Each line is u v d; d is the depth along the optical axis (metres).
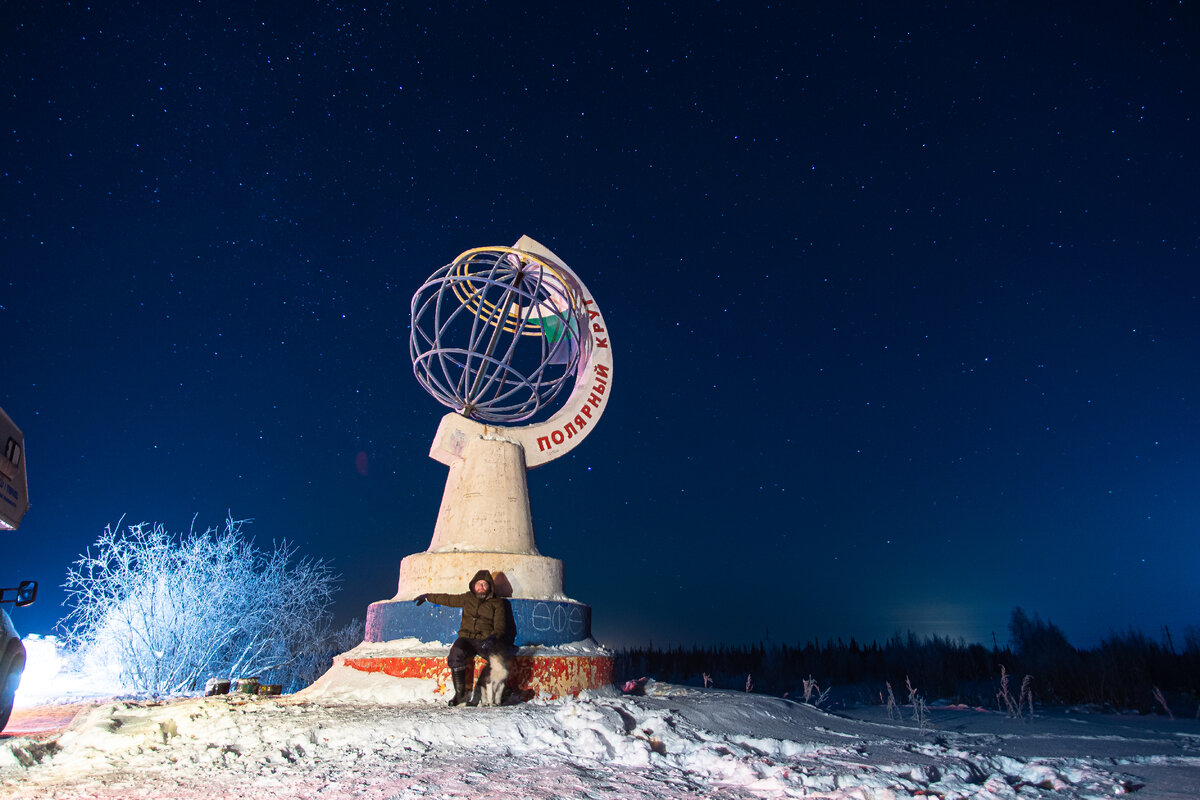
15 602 7.23
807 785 3.86
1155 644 14.17
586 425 9.77
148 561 11.70
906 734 6.46
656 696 7.41
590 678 7.36
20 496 7.88
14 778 4.31
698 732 5.34
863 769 4.30
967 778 4.31
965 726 7.60
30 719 8.61
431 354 9.36
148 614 11.53
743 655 27.83
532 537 8.59
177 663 11.50
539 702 6.63
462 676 6.34
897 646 19.95
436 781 3.96
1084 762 4.89
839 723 6.77
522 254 9.66
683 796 3.71
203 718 5.51
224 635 11.97
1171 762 5.00
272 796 3.72
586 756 4.69
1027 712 10.05
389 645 7.32
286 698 7.08
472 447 8.88
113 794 3.82
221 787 3.92
